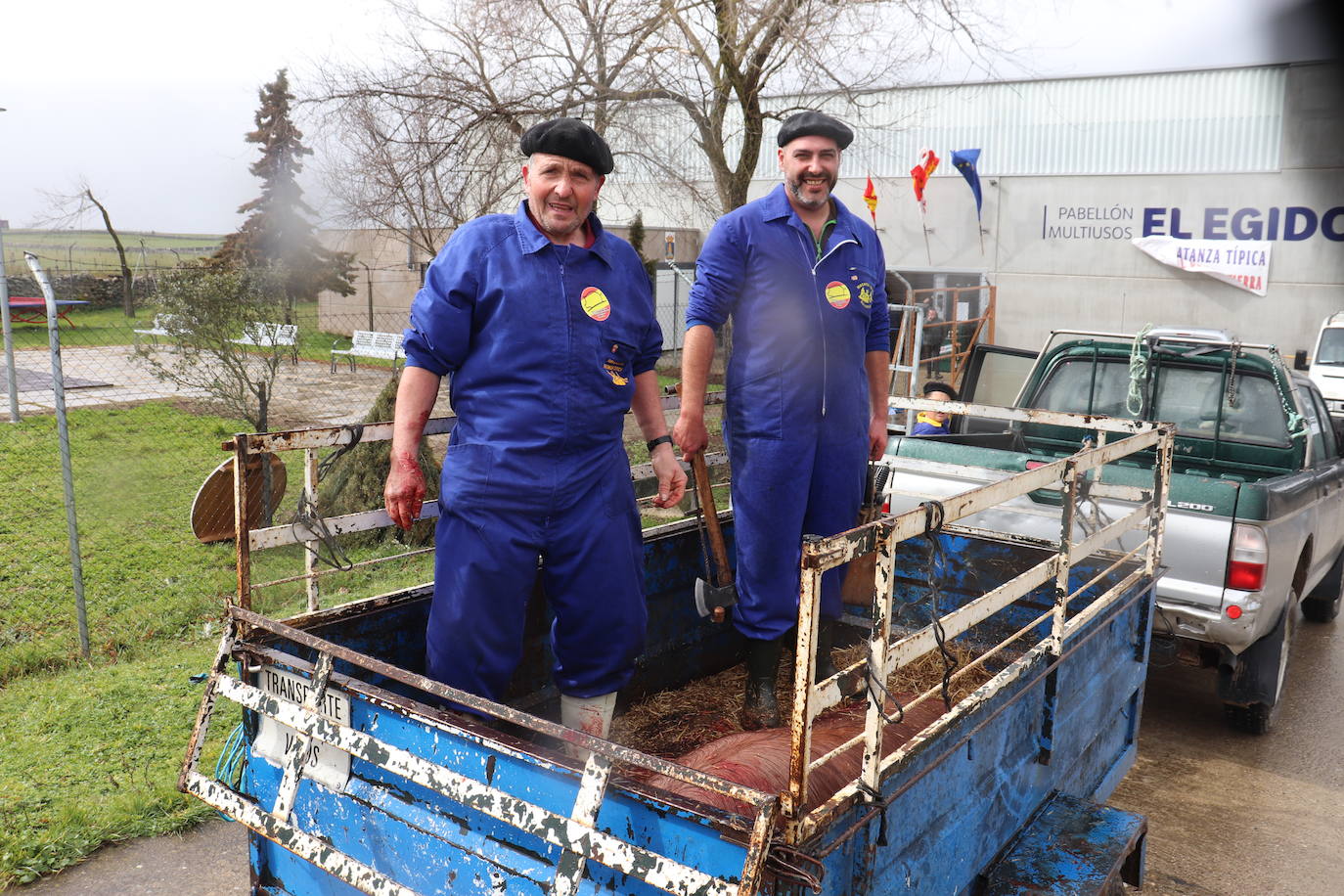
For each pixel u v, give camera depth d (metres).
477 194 11.45
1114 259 19.22
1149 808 4.40
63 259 29.30
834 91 11.44
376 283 23.62
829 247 3.16
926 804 2.14
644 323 2.75
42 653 6.05
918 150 22.25
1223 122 19.34
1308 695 5.71
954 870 2.29
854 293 3.18
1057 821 2.74
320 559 2.78
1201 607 4.60
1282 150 18.14
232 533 4.20
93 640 6.38
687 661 3.76
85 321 24.78
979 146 21.80
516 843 1.95
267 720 2.40
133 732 4.71
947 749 2.18
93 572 7.61
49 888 3.56
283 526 2.62
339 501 8.32
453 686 2.64
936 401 4.21
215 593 7.11
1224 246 18.41
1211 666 5.01
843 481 3.25
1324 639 6.68
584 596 2.67
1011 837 2.61
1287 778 4.73
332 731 2.21
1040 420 3.92
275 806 2.31
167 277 11.11
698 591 3.32
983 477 4.76
